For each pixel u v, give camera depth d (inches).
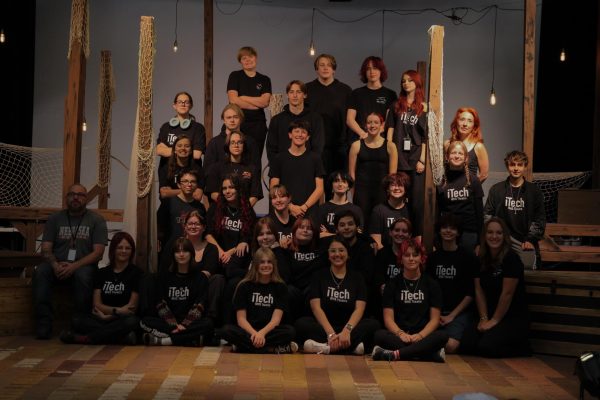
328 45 490.6
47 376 211.0
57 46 478.6
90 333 254.5
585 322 255.3
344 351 246.8
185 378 211.6
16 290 269.7
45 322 264.5
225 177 274.1
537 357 253.6
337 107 318.3
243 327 245.6
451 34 490.0
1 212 318.3
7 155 458.6
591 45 419.5
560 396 201.6
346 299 251.4
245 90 329.7
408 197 294.4
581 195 337.4
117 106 483.8
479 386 210.5
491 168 490.6
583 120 424.2
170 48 486.0
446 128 491.2
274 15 488.7
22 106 461.1
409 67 491.8
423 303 250.2
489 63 490.3
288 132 297.6
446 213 273.6
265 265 247.3
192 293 257.4
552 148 446.3
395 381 213.6
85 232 276.8
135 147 281.0
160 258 273.1
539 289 261.9
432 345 238.1
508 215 281.7
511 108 489.7
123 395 193.5
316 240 265.7
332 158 318.3
